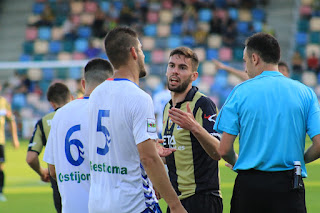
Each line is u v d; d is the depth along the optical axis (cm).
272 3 5878
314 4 5662
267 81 809
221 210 994
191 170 963
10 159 3119
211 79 4538
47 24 5675
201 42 5144
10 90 4325
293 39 5462
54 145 864
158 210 759
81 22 5638
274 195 780
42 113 4181
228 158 820
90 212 755
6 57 5912
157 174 711
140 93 732
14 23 6184
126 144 730
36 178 2395
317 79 4691
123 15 5497
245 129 801
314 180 2120
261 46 823
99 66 874
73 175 843
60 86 1198
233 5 5684
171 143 986
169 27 5397
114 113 734
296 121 796
